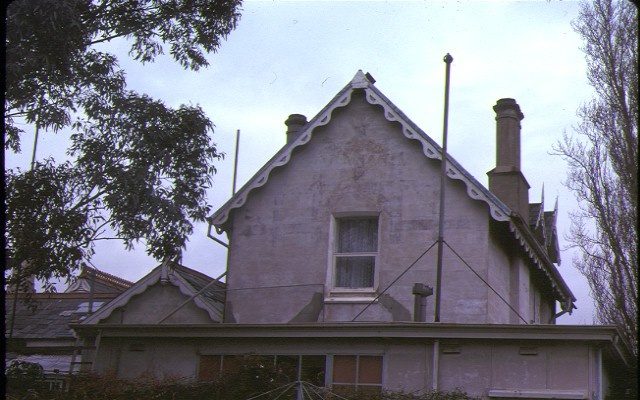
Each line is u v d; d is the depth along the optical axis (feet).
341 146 69.67
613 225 74.59
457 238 64.75
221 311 70.28
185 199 59.06
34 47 53.62
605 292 76.38
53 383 59.06
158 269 72.74
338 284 67.15
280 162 70.33
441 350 53.47
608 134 76.18
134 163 58.75
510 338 51.57
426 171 66.85
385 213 67.00
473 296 62.95
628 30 77.25
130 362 60.54
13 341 66.49
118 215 58.03
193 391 54.60
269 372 53.83
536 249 71.51
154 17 60.49
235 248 70.28
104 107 59.72
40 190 57.00
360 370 54.85
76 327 61.41
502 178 73.00
